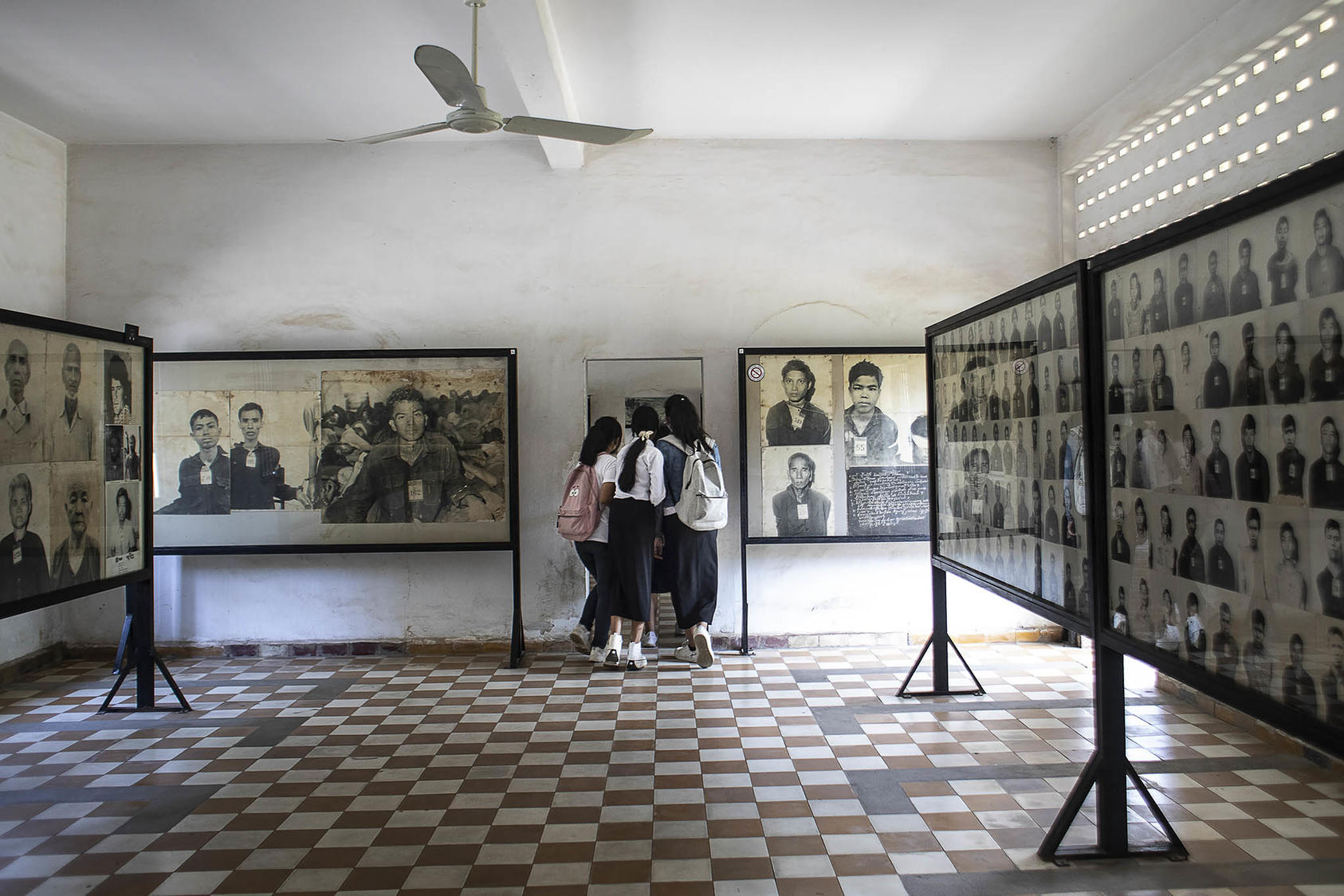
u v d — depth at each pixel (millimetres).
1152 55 5363
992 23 4938
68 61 5328
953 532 5102
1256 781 4035
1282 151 4469
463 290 6848
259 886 3150
